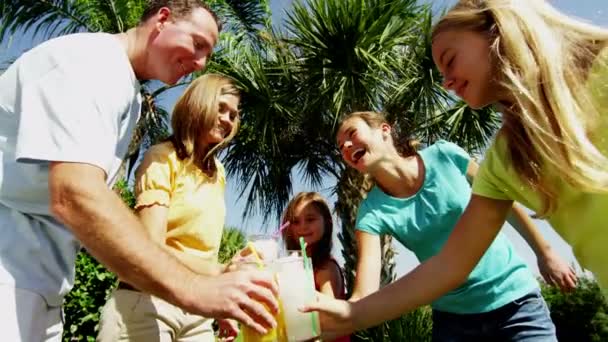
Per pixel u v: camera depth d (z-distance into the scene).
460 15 1.18
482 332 1.94
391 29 5.22
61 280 1.21
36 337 1.14
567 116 1.04
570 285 1.91
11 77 1.15
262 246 1.45
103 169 1.05
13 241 1.14
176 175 1.77
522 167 1.16
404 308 1.32
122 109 1.19
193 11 1.52
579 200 1.10
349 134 2.07
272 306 1.09
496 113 5.41
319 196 2.71
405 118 5.29
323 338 1.32
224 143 1.90
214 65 5.73
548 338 1.88
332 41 5.12
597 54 1.09
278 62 5.61
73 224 0.99
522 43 1.09
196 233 1.78
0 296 1.08
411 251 2.06
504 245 1.96
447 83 1.25
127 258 0.98
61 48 1.12
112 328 1.64
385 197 2.05
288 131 5.82
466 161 2.02
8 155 1.16
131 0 6.27
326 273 2.56
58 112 1.04
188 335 1.76
